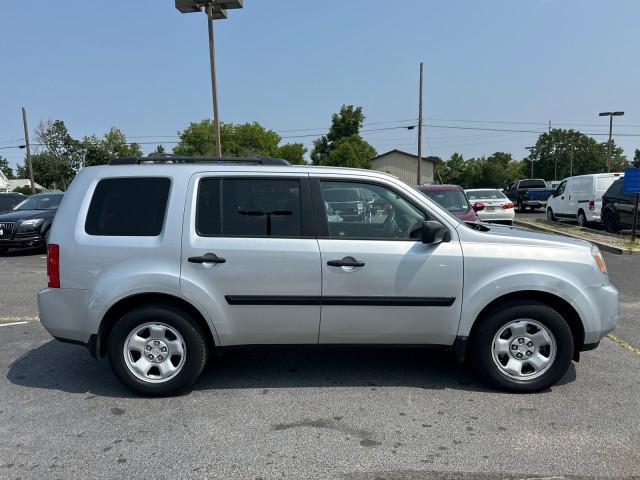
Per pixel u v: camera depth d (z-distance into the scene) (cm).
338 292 395
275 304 395
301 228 399
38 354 509
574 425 351
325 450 322
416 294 396
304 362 481
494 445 326
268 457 314
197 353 402
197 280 391
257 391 414
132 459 313
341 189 407
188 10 1491
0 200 1655
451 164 10144
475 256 396
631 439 332
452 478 291
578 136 9981
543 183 3088
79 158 6562
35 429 352
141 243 394
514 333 402
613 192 1460
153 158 422
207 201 402
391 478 292
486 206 1577
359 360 486
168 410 380
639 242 1222
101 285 392
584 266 400
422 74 3416
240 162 432
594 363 470
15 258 1227
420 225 405
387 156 6234
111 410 381
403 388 418
